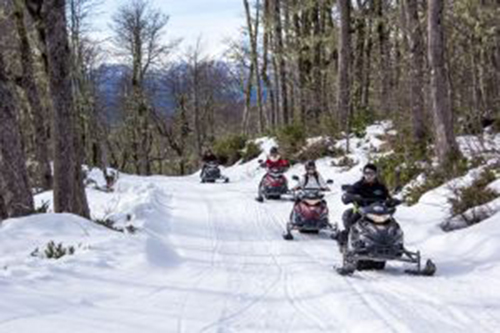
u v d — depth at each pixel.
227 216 15.73
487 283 7.80
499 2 24.25
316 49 34.56
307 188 13.16
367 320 6.44
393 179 16.89
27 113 26.73
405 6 19.66
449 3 25.88
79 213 12.71
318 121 29.95
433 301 7.12
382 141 23.31
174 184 25.88
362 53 33.66
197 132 62.62
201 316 6.86
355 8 32.25
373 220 9.06
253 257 10.60
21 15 19.78
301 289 8.15
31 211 12.06
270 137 33.19
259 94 39.84
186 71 61.84
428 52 15.61
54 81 12.16
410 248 10.68
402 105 23.86
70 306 6.82
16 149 11.90
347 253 8.97
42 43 12.80
